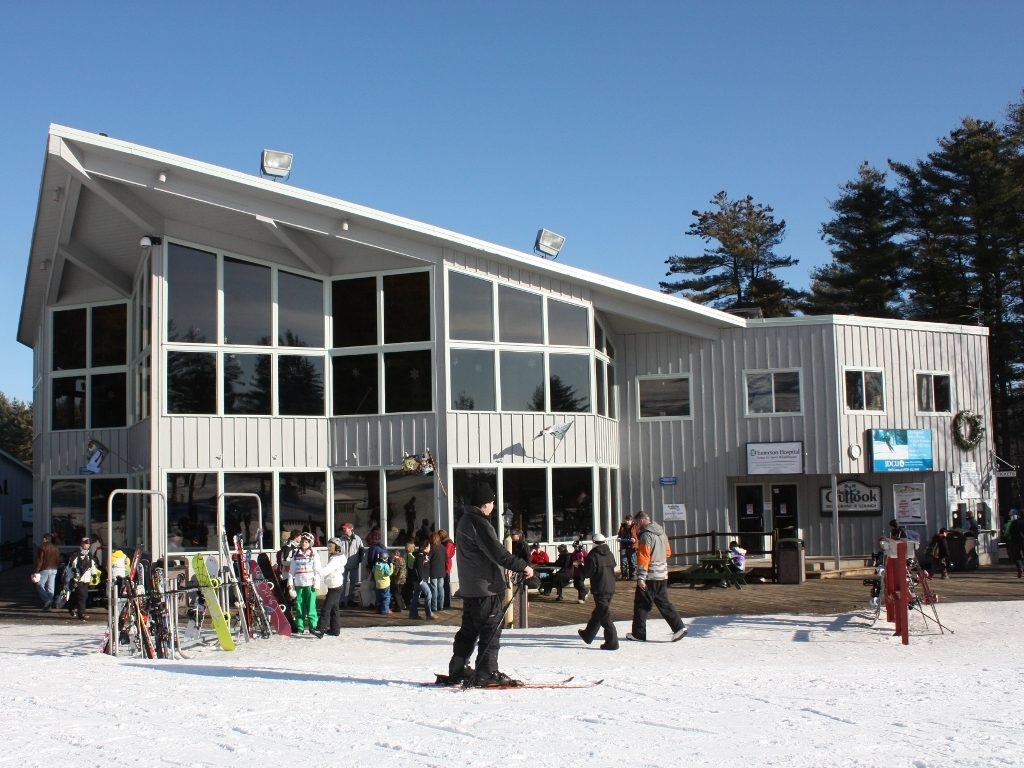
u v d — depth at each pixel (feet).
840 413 87.35
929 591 53.52
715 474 88.69
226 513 70.90
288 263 74.33
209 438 70.74
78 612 64.54
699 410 89.45
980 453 94.73
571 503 77.66
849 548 91.04
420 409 72.54
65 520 83.71
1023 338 158.30
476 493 31.01
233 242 72.43
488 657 30.66
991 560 95.04
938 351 93.35
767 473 87.56
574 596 69.67
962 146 164.76
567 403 78.23
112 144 63.10
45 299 86.58
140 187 65.41
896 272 174.70
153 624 46.62
